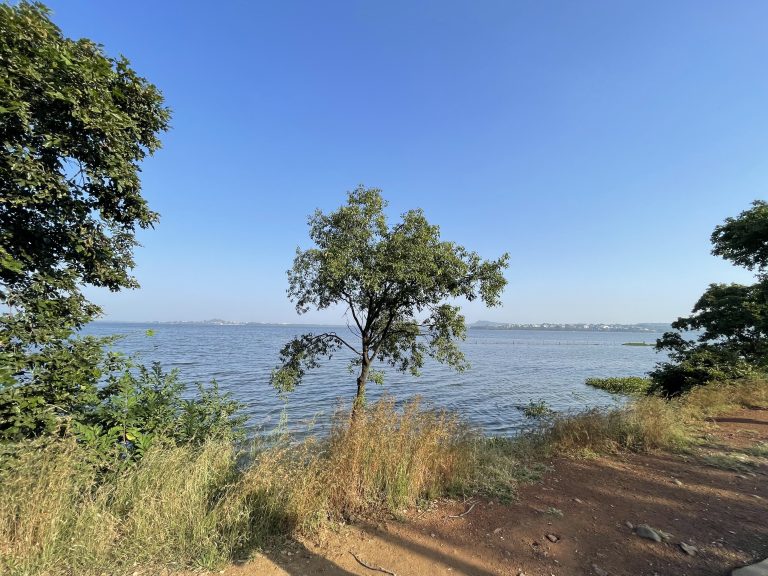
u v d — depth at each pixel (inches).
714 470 224.4
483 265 339.3
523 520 159.3
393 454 183.5
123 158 196.9
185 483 150.5
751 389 477.1
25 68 153.3
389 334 364.5
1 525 117.2
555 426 291.7
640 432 278.7
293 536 141.6
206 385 810.2
